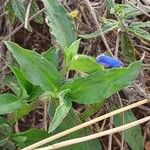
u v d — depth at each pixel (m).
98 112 0.23
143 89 0.23
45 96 0.17
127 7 0.22
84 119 0.20
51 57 0.18
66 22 0.18
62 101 0.15
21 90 0.17
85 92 0.16
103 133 0.18
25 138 0.18
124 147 0.23
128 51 0.22
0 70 0.22
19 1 0.23
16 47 0.16
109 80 0.16
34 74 0.16
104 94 0.16
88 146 0.20
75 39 0.18
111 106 0.22
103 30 0.22
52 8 0.18
